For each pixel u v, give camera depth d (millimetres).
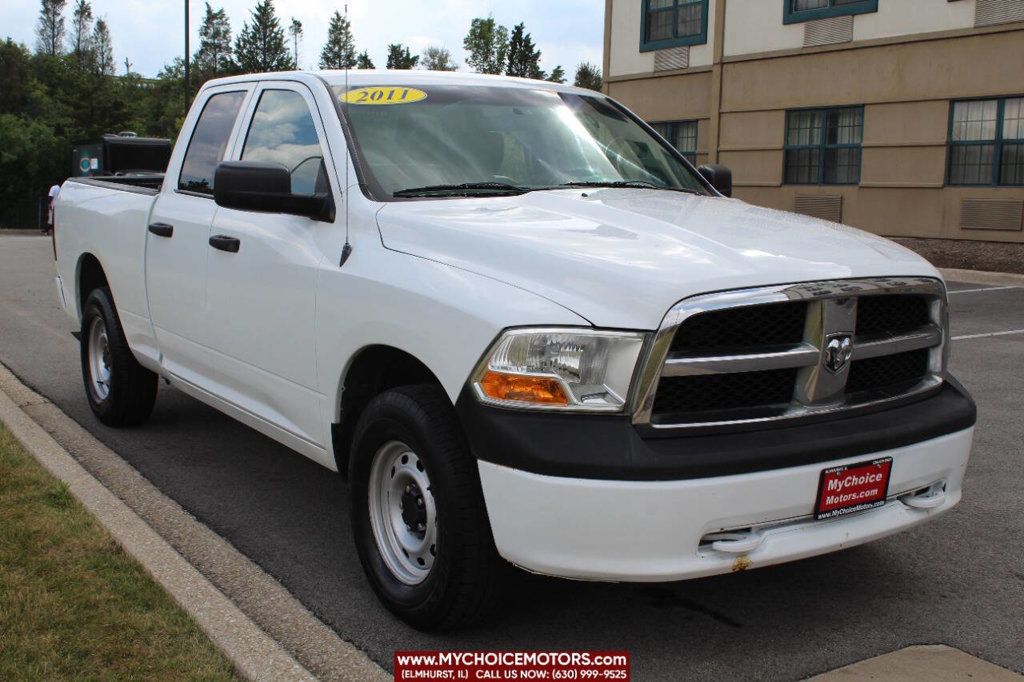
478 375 3188
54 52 138625
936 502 3600
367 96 4461
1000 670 3346
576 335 3076
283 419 4426
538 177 4410
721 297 3084
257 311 4426
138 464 5555
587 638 3566
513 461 3061
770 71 19891
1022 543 4512
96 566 3822
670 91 22203
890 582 4074
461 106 4621
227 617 3547
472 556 3305
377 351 3822
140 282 5562
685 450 3033
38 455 5422
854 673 3320
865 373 3486
